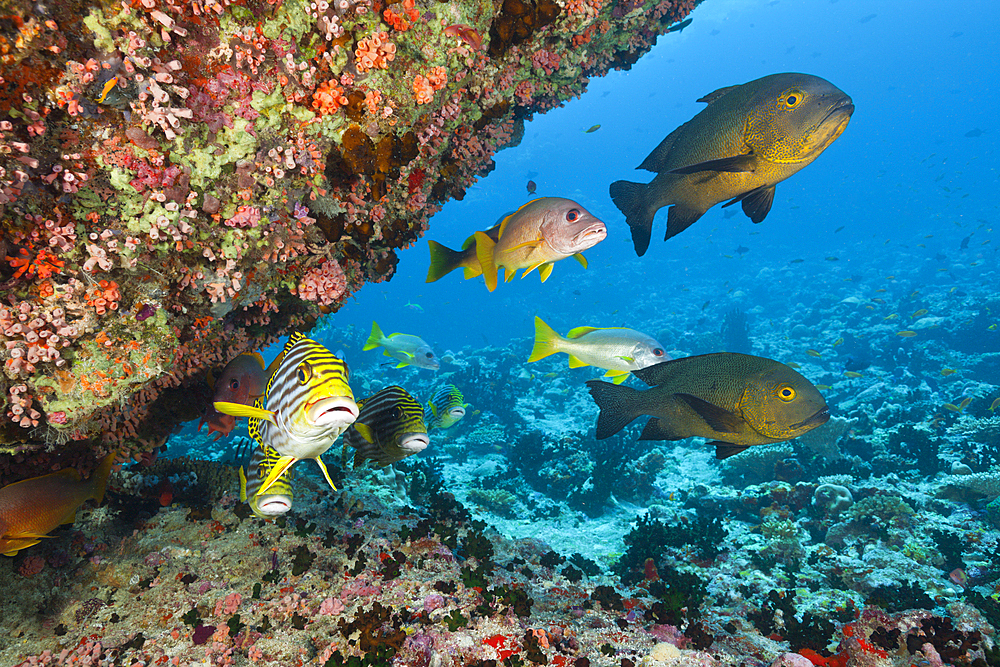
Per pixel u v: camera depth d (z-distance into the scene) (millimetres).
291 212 3176
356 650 3143
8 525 2766
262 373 3244
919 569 6387
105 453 3350
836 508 8398
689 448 13477
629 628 3768
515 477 11602
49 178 2340
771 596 4867
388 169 3428
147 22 2338
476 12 3328
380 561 4246
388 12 2955
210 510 4500
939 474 9609
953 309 22734
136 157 2484
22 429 2662
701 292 50469
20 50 2105
